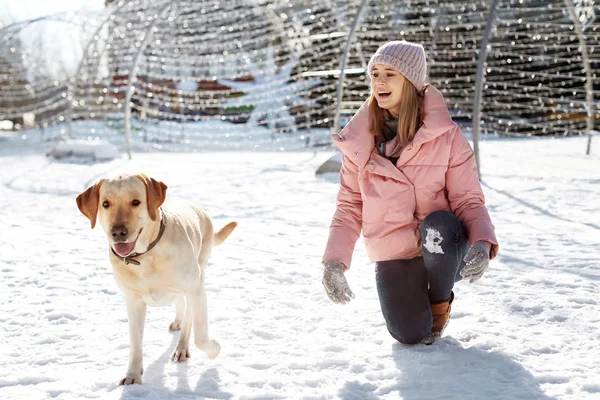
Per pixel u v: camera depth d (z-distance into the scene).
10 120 20.70
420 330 2.85
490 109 16.89
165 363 2.83
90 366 2.81
